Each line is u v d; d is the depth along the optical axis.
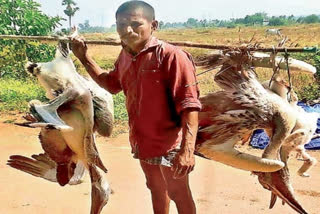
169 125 4.41
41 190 7.12
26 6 17.30
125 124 11.93
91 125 4.63
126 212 6.40
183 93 4.21
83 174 5.02
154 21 4.35
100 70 4.87
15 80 16.58
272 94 4.49
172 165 4.29
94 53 37.88
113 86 4.86
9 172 7.92
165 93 4.31
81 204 6.62
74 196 6.91
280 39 4.51
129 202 6.74
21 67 16.97
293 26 59.34
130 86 4.47
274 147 4.47
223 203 6.79
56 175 4.96
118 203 6.70
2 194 6.91
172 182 4.54
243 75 4.45
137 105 4.45
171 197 4.62
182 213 4.62
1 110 13.15
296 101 4.63
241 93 4.42
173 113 4.40
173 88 4.23
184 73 4.22
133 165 8.55
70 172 4.93
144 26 4.23
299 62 4.50
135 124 4.51
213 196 7.06
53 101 4.43
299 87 13.63
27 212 6.30
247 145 9.88
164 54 4.25
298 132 4.49
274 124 4.45
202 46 4.50
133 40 4.25
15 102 13.88
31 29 17.08
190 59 4.36
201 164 8.74
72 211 6.38
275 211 6.53
